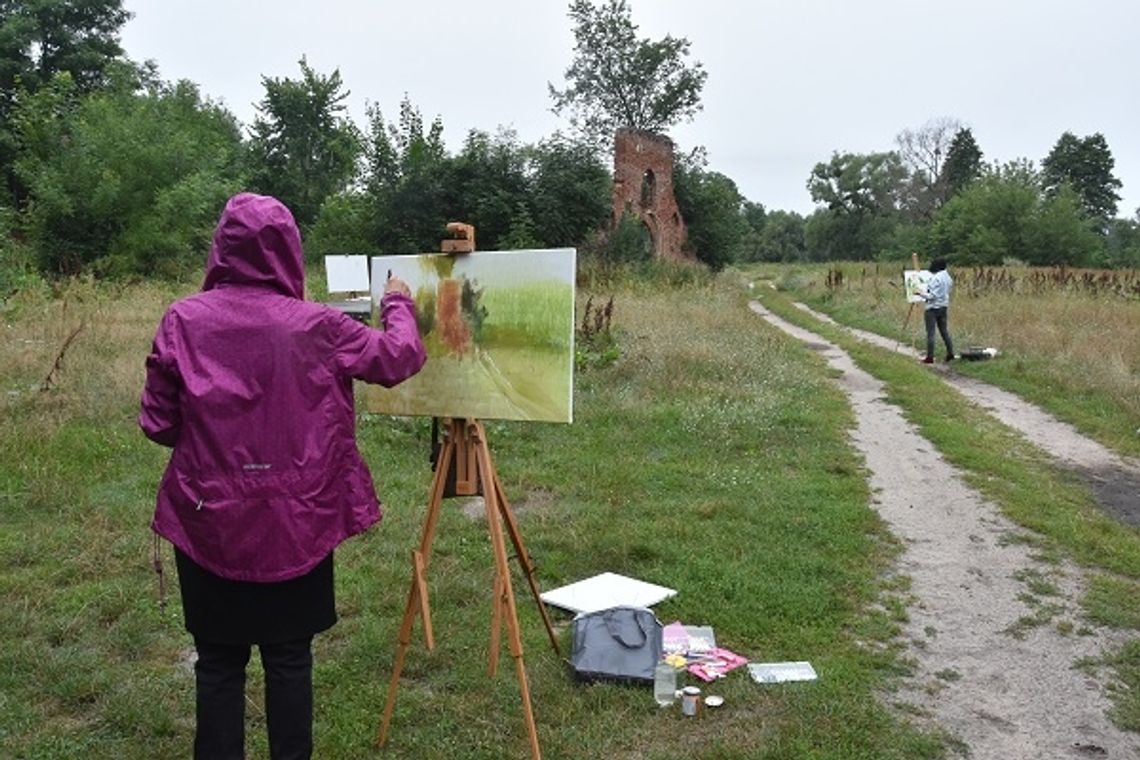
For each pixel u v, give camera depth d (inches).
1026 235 2260.1
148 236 951.0
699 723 141.5
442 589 189.5
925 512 260.1
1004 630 181.5
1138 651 170.4
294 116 1638.8
